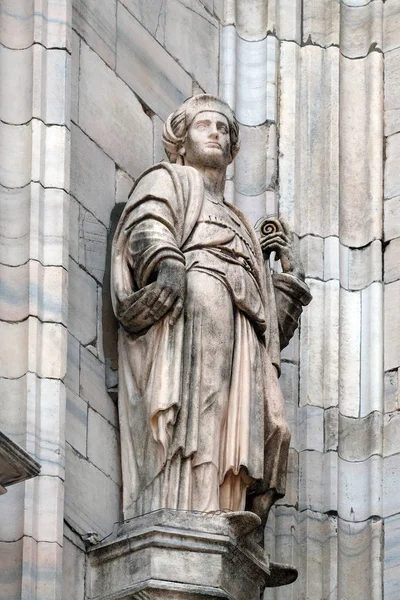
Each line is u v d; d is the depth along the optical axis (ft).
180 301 43.91
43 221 44.24
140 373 44.24
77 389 44.32
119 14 48.78
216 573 42.52
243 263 45.50
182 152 47.03
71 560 42.86
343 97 53.47
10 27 45.73
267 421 45.14
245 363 44.75
